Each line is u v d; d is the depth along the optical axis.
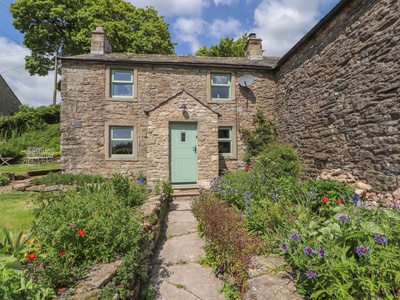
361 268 1.54
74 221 2.25
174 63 8.38
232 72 8.83
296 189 3.81
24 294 1.22
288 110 7.96
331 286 1.57
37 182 6.56
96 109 8.12
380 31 4.32
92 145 8.05
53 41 17.42
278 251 2.45
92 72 8.15
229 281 2.52
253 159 8.05
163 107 7.21
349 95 5.12
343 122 5.32
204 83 8.70
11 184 6.61
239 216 3.42
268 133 8.74
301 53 7.19
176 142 7.38
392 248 1.67
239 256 2.44
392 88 4.06
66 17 15.48
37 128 16.03
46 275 1.67
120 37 15.88
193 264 3.06
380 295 1.62
